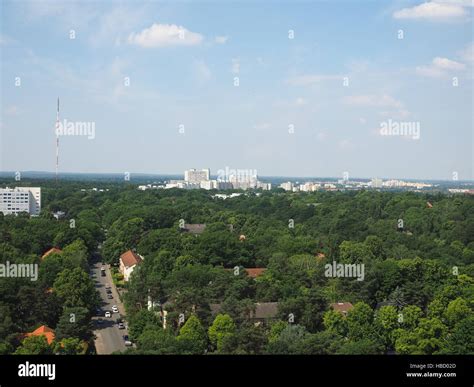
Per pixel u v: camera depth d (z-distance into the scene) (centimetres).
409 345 6750
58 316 7475
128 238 13850
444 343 6731
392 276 8969
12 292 7338
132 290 8681
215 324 6700
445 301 8119
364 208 18988
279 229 15600
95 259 14175
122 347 7188
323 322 7206
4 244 10344
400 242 13450
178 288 8188
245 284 8175
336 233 14475
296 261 10650
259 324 7175
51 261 9494
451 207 17100
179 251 11656
